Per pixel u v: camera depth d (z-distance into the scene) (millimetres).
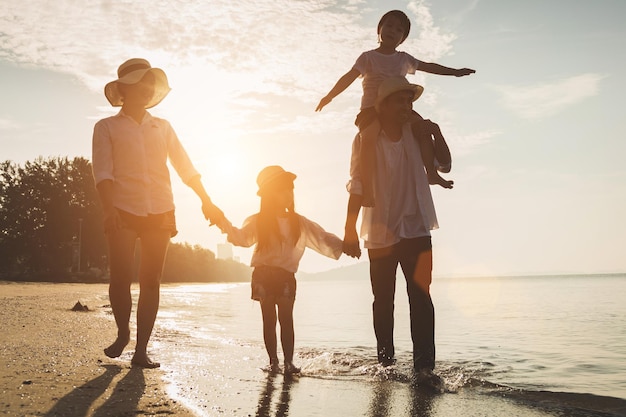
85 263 65000
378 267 4484
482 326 9508
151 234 4047
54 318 7344
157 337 6352
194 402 2791
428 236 4172
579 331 8352
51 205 62344
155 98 4348
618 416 2783
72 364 3656
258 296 4242
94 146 4027
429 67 4926
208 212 4469
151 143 4168
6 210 62469
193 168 4492
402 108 4254
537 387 3996
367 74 4750
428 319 3906
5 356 3865
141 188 4059
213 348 5391
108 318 7719
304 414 2688
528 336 7754
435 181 4457
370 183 4320
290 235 4312
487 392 3400
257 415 2613
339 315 12758
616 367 4934
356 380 3777
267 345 4219
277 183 4391
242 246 4496
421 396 3227
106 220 3893
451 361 5301
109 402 2631
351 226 4406
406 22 4867
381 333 4527
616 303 16812
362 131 4426
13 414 2350
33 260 62812
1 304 10547
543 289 37625
